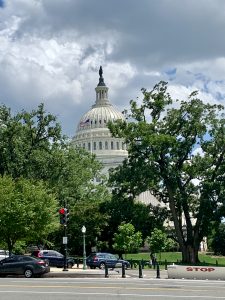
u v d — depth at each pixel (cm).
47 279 2791
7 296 1830
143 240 6253
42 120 5938
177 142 5694
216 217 5678
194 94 5897
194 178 5991
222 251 9838
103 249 6775
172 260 6731
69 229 6238
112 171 6134
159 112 6019
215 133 5894
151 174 5641
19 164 5769
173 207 5941
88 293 1916
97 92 18025
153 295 1845
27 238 4584
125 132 5862
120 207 6091
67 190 6016
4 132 5741
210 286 2303
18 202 4372
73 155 6531
